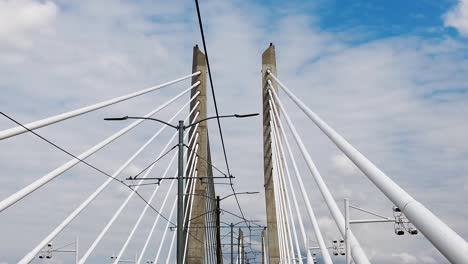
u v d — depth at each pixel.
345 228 13.11
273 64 50.66
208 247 58.59
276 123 45.03
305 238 23.56
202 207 46.66
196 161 47.28
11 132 14.38
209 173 57.44
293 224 29.02
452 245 4.83
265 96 50.28
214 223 65.56
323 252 17.67
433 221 5.28
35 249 16.55
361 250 11.33
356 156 9.03
